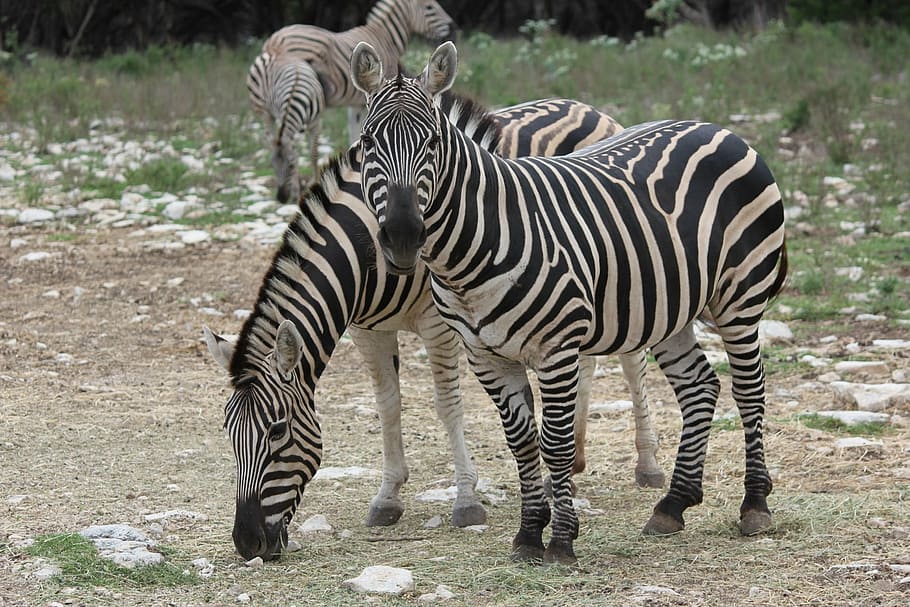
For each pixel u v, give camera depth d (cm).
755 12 5181
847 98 3117
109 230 2417
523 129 1213
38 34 5644
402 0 2959
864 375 1484
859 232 2175
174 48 5084
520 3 6172
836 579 873
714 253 995
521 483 945
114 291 2003
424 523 1072
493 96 3438
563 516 922
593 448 1301
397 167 792
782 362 1567
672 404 1451
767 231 1040
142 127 3369
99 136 3275
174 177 2720
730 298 1033
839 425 1299
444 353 1055
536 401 1488
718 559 934
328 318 974
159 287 2020
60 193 2655
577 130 1248
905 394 1365
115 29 5744
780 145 2808
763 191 1036
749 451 1035
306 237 975
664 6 4569
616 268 929
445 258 857
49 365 1620
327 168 1005
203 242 2312
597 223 925
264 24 5844
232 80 4028
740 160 1033
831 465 1173
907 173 2462
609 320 940
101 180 2730
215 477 1202
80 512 1071
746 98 3297
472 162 860
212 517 1071
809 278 1886
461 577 900
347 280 984
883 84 3372
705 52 3634
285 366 918
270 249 2245
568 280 884
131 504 1106
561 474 915
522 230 877
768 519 1005
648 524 1016
